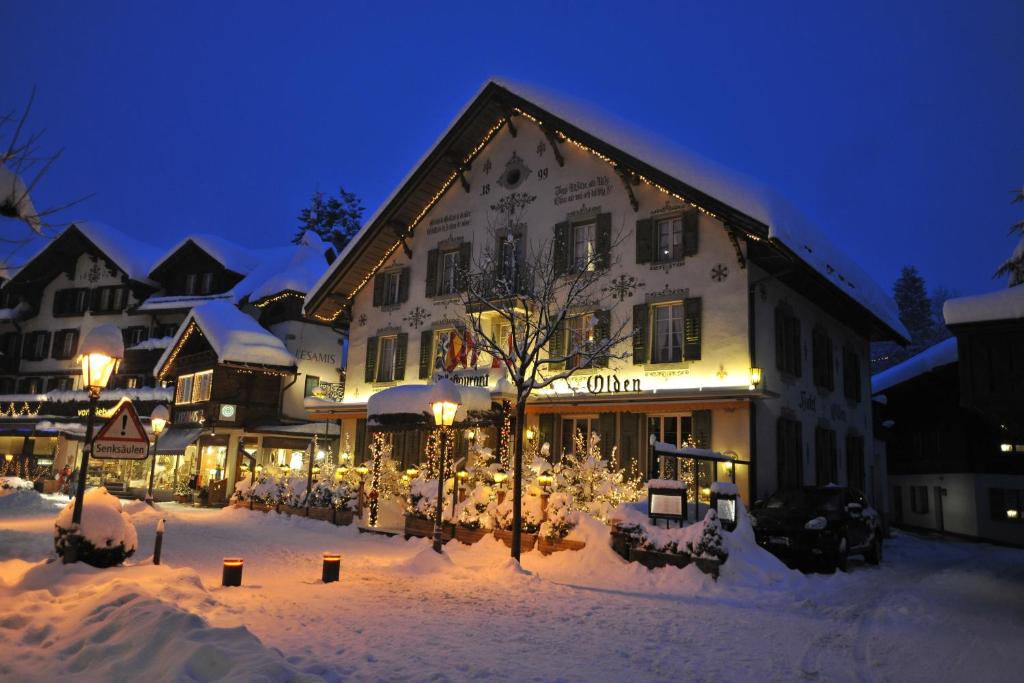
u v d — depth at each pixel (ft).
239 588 35.22
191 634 20.89
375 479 73.77
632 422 66.95
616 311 68.90
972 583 49.88
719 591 40.50
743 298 62.18
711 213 60.59
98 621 23.40
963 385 34.96
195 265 139.74
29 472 138.92
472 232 82.28
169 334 137.80
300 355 116.47
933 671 25.62
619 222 70.64
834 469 75.15
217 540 57.67
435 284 84.84
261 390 111.86
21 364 153.17
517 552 45.11
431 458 80.23
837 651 28.27
